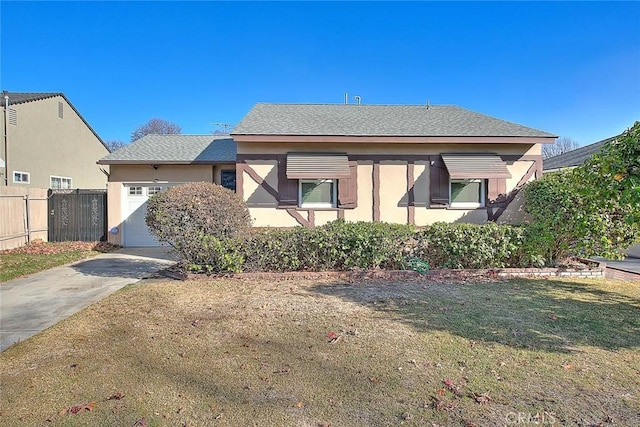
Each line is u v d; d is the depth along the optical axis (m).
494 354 4.09
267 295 6.59
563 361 3.91
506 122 12.16
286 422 2.84
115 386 3.41
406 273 8.01
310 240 8.12
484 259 8.31
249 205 10.87
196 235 7.98
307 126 11.38
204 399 3.18
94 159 24.17
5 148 17.20
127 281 8.16
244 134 10.45
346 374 3.62
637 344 4.38
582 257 9.01
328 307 5.85
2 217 12.52
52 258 11.07
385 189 11.03
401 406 3.05
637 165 5.27
